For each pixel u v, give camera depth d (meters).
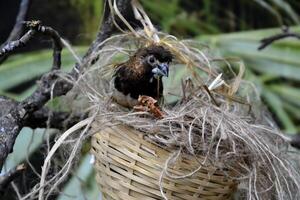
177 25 1.34
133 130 0.69
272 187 0.72
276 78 1.23
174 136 0.68
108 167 0.70
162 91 0.76
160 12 1.33
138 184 0.69
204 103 0.71
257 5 1.48
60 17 1.41
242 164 0.70
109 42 0.78
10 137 0.69
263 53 1.16
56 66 0.75
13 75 1.11
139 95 0.73
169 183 0.68
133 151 0.69
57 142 0.69
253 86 0.81
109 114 0.70
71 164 0.71
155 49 0.74
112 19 0.76
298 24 1.31
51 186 0.71
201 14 1.45
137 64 0.74
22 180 0.81
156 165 0.68
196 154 0.69
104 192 0.72
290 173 0.72
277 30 1.18
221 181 0.70
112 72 0.77
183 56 0.77
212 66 0.81
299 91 1.20
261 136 0.72
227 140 0.69
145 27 0.78
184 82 0.76
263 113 0.81
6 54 0.69
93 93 0.76
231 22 1.49
